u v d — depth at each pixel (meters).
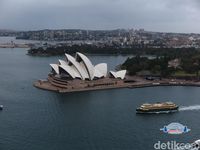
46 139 154.75
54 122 179.75
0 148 143.75
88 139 155.75
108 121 183.38
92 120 184.88
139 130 169.62
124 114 198.00
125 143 151.88
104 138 157.50
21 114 194.00
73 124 176.75
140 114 198.75
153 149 145.25
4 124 175.25
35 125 174.00
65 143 150.62
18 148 144.12
